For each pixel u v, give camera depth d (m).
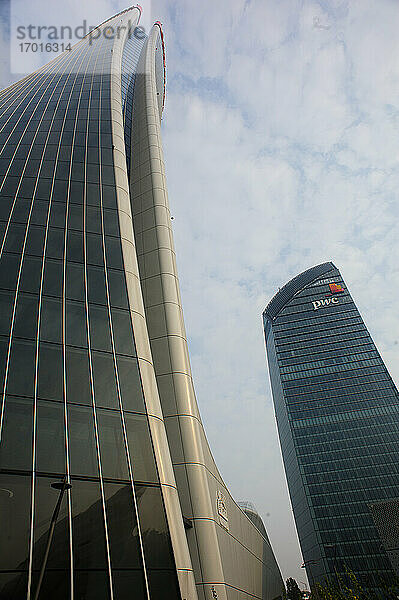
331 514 135.25
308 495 140.75
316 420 160.38
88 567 15.45
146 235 35.91
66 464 17.70
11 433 17.52
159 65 84.12
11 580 14.08
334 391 168.00
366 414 157.75
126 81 64.50
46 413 18.84
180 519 18.88
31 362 20.33
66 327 22.77
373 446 148.50
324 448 151.75
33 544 15.13
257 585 38.41
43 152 36.84
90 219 30.50
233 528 29.94
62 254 26.88
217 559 21.53
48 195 31.36
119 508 17.55
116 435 19.78
